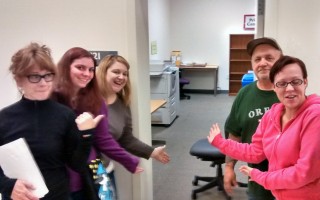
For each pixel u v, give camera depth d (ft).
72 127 4.57
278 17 7.37
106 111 6.12
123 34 7.84
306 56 7.30
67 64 5.50
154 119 19.65
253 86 6.12
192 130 18.66
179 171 13.20
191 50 31.12
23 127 4.29
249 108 6.06
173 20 30.94
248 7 28.86
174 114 20.88
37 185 4.23
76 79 5.50
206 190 11.43
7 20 8.56
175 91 20.97
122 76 7.06
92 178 5.79
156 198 10.96
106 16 7.91
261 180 4.88
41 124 4.34
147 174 8.78
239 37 29.14
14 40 8.60
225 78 30.86
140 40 7.96
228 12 29.53
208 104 25.79
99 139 6.03
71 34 8.25
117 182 8.16
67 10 8.19
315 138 4.17
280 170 4.61
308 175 4.23
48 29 8.39
